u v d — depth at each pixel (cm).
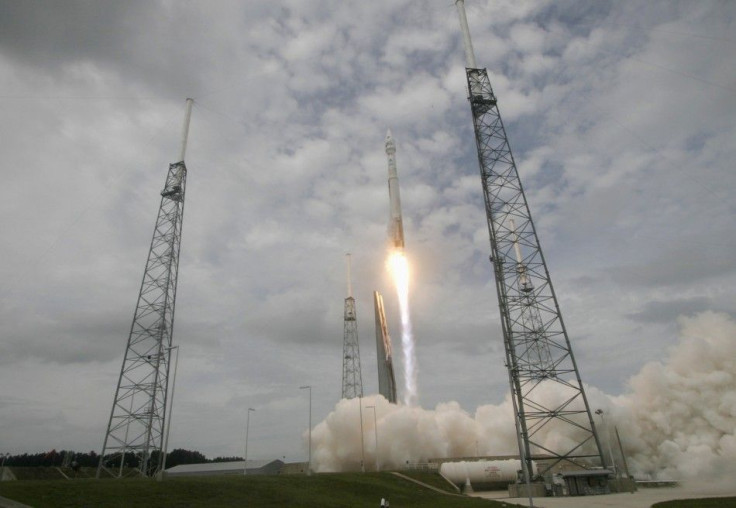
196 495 4606
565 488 7075
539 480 7594
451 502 5953
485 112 8919
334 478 6769
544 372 7581
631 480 7181
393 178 13300
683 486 8406
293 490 5491
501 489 9219
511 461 9350
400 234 12875
